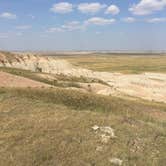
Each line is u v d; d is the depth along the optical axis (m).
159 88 80.62
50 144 16.89
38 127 19.27
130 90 72.38
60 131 18.84
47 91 32.38
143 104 41.94
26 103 26.08
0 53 70.25
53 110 24.39
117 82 81.44
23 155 15.54
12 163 14.76
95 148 17.14
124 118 24.69
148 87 80.12
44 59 78.06
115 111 31.55
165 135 22.84
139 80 88.31
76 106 30.19
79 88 58.00
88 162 15.58
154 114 36.50
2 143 16.84
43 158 15.48
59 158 15.62
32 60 75.25
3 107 24.03
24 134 18.05
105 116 24.33
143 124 24.67
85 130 19.48
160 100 66.00
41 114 22.69
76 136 18.34
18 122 20.25
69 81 63.59
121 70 131.25
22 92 30.75
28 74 59.31
